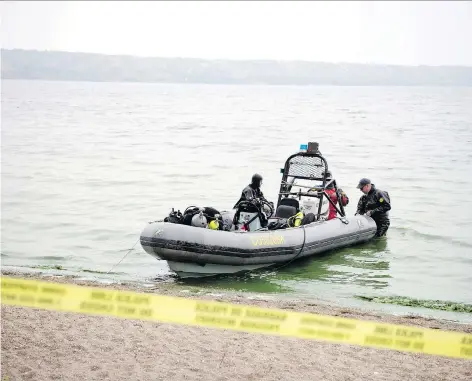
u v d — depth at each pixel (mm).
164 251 8617
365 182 11469
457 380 5020
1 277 8344
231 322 6363
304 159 10766
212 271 8930
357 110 63469
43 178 18953
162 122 48656
